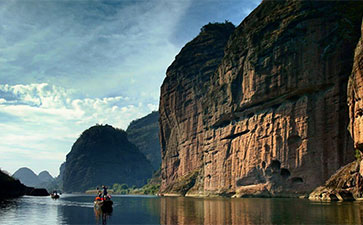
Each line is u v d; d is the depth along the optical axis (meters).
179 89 184.38
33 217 53.75
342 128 82.00
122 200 121.94
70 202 106.81
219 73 126.44
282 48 94.62
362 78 57.19
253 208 57.41
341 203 58.09
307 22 91.00
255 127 103.00
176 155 186.62
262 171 98.69
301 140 88.19
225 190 114.56
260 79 99.75
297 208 52.69
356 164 64.81
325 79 85.81
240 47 113.19
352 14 88.25
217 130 125.06
